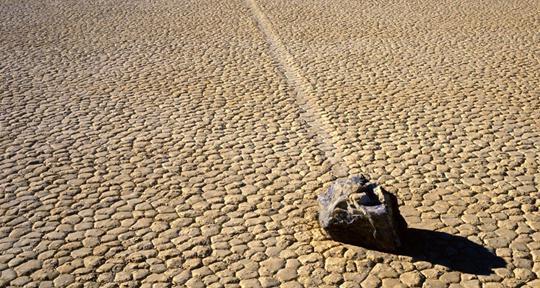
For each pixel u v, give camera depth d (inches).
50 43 518.0
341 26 567.2
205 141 348.5
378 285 231.1
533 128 362.6
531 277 235.3
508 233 261.7
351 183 259.6
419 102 399.9
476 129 361.1
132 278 236.1
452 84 430.0
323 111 387.9
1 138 350.9
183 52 498.6
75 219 274.1
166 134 356.8
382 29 557.6
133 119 376.8
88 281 234.4
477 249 251.1
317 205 283.7
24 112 386.3
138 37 535.5
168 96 411.8
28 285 232.1
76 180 307.0
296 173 313.7
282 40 527.8
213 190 297.9
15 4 637.3
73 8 625.9
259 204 285.4
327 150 338.3
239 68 464.1
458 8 627.8
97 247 254.4
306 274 237.6
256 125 369.1
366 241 252.1
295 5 641.6
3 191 296.8
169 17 596.4
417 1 657.0
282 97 410.3
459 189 296.7
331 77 444.8
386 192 257.9
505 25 568.7
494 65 466.9
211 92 418.3
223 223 270.7
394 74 449.4
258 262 244.8
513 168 316.2
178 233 263.9
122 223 271.1
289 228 266.4
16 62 474.3
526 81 435.5
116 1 655.1
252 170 316.8
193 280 234.8
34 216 276.5
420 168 316.8
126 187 300.7
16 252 251.4
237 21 583.8
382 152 334.6
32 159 327.6
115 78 443.5
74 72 455.5
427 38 531.8
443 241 256.2
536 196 290.2
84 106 395.9
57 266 243.1
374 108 391.2
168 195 293.1
